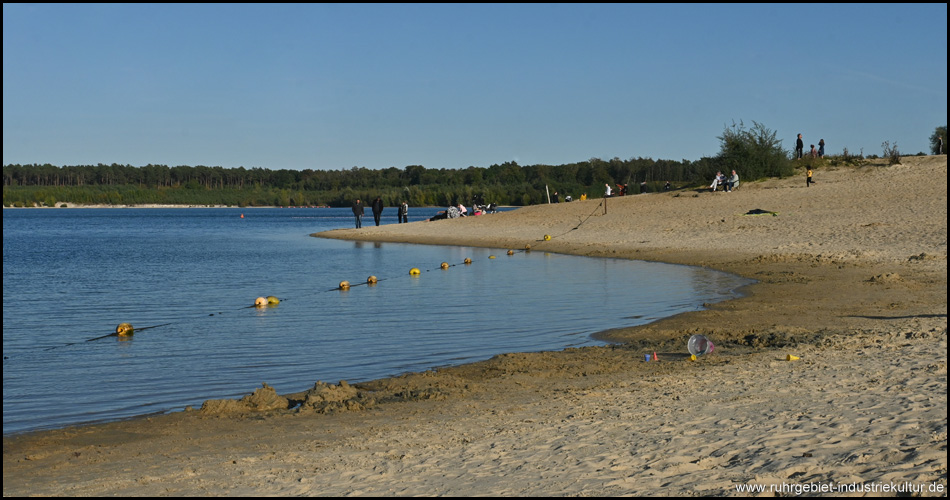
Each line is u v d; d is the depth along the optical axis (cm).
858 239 3206
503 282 2553
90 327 1783
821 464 656
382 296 2264
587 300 2064
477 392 1083
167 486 704
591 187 14800
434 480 685
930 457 645
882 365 1073
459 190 16025
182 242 5294
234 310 2039
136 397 1128
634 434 805
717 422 831
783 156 5675
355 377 1239
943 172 4884
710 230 3869
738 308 1811
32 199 19238
